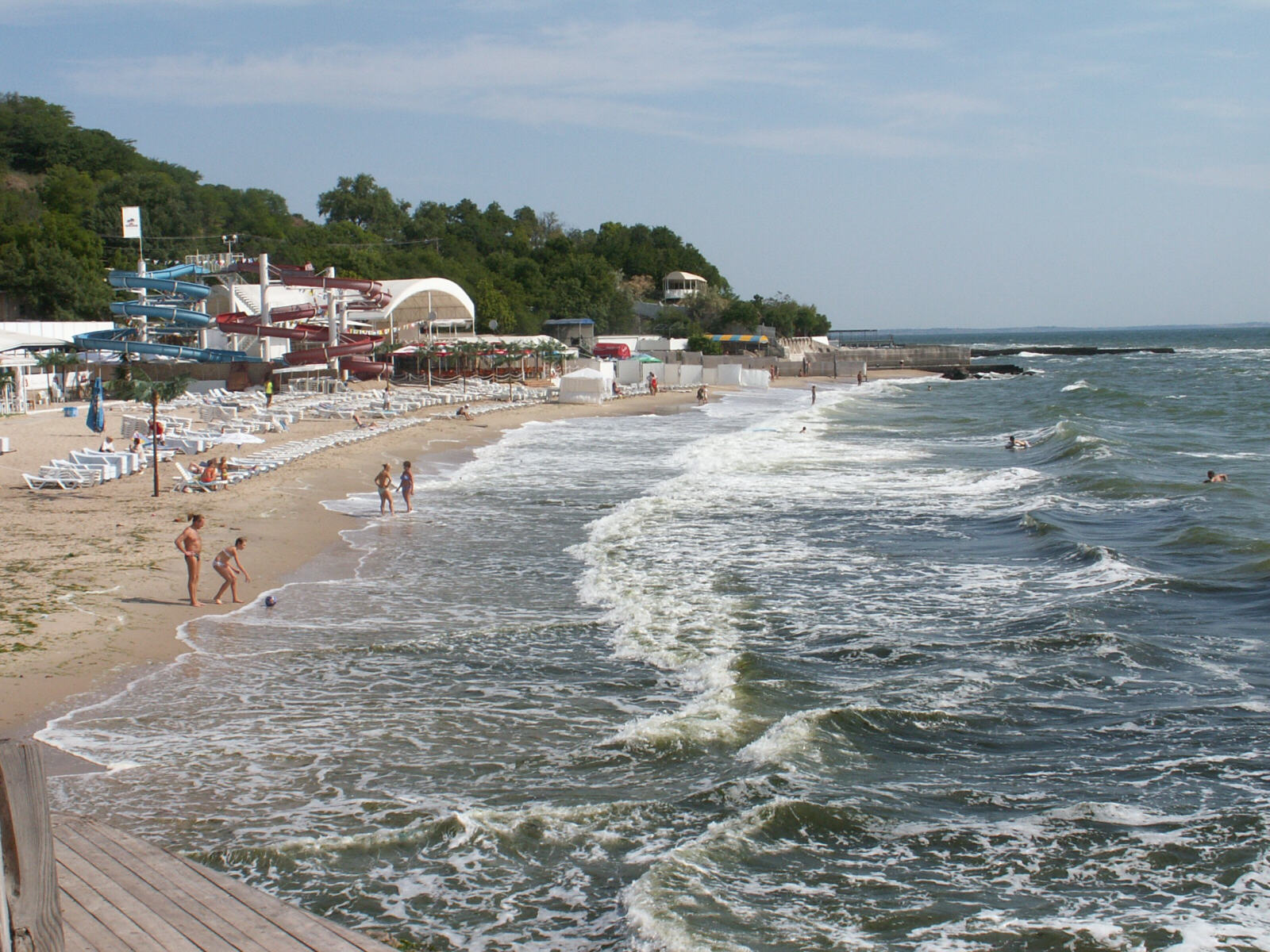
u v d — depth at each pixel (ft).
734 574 68.08
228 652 50.62
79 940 20.79
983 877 29.96
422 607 59.77
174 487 94.38
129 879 23.75
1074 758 38.47
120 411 157.38
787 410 207.10
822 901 28.55
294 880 29.68
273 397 183.01
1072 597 61.26
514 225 504.43
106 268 274.57
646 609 59.21
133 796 34.73
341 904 28.50
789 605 60.54
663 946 25.96
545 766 37.86
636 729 40.63
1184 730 41.01
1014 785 36.17
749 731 40.73
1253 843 31.60
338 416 163.02
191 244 310.45
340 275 308.40
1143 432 162.40
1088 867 30.50
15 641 50.08
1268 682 46.39
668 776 36.88
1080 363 451.12
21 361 165.27
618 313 394.93
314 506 91.15
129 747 38.88
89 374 183.21
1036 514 88.17
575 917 27.96
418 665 49.39
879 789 35.70
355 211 433.07
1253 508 89.20
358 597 61.98
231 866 30.19
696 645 52.65
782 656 50.72
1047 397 249.14
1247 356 497.05
